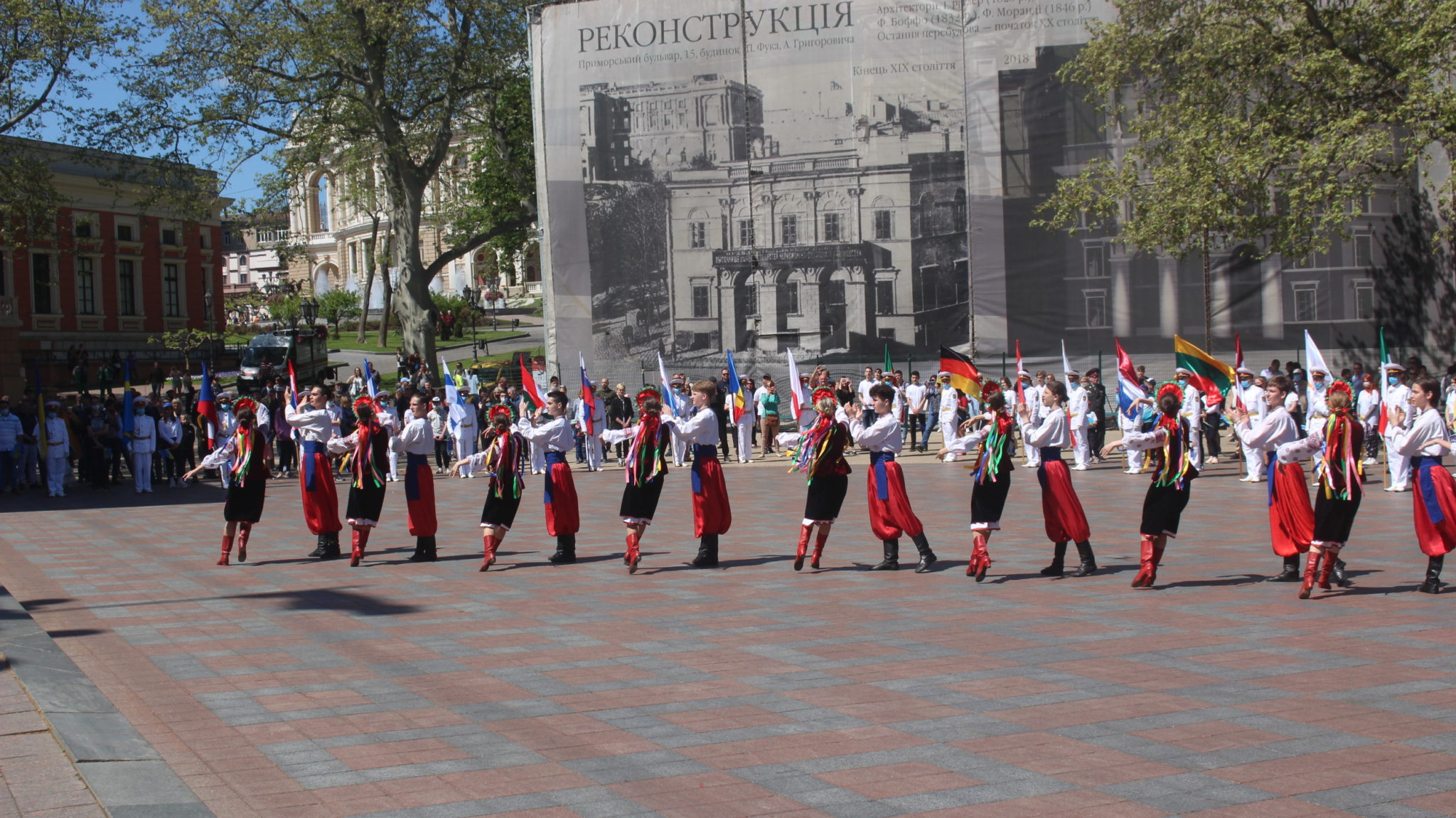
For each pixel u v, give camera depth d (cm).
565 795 519
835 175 2961
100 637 873
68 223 4984
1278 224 2273
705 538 1185
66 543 1470
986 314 2903
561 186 3066
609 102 3044
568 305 3072
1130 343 2867
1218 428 2252
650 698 682
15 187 3256
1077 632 842
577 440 2642
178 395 2642
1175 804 493
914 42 2912
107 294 5166
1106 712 634
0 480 2264
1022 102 2880
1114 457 2445
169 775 536
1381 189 2823
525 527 1579
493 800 513
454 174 4016
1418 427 970
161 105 3247
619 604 989
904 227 2939
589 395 2472
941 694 679
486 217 4241
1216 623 866
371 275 6012
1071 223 2875
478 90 3531
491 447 1200
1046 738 589
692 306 3042
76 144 3316
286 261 3769
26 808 484
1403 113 2039
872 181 2947
